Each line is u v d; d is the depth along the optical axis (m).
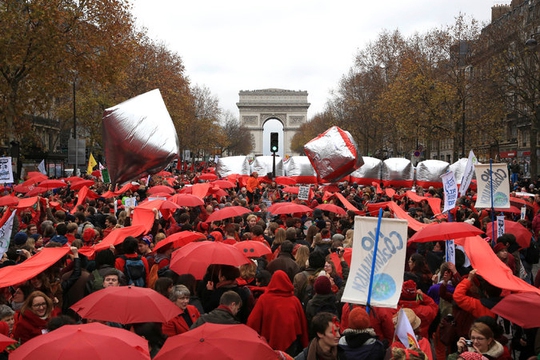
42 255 11.28
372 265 9.08
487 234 17.45
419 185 40.53
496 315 10.84
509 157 87.19
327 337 8.41
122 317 8.70
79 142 52.41
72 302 11.91
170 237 14.13
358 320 8.35
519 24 58.25
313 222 21.84
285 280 10.70
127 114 19.78
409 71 72.31
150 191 27.80
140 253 14.60
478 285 11.80
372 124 99.44
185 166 90.81
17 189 29.25
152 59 79.12
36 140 56.19
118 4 45.94
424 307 10.83
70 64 44.97
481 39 65.19
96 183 39.75
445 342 11.36
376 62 95.38
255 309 10.69
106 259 12.04
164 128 20.11
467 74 79.56
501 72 57.75
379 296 9.03
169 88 81.06
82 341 6.59
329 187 32.06
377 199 33.34
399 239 9.09
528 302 9.27
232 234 16.72
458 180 39.12
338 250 13.98
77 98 75.50
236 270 11.78
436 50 72.12
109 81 47.69
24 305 9.98
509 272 11.01
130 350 6.67
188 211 24.53
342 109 120.25
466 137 72.06
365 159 42.00
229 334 7.06
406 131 75.62
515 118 82.38
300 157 45.88
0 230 13.63
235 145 198.50
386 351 8.41
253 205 29.72
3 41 41.28
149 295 9.09
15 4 42.22
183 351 6.80
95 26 45.28
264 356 6.91
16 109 44.91
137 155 19.81
